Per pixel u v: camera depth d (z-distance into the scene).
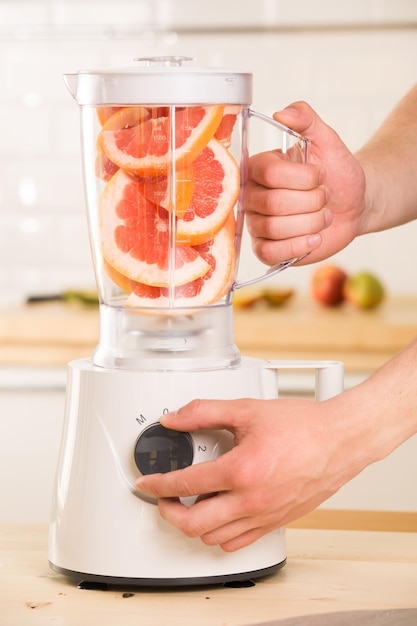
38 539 1.07
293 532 1.10
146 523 0.91
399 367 0.90
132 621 0.83
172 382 0.91
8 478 2.26
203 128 0.91
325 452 0.87
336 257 2.86
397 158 1.29
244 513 0.88
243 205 1.00
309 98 2.83
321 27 2.80
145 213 0.92
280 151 1.12
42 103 2.89
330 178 1.16
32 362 2.36
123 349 0.93
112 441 0.92
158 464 0.91
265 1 2.80
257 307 2.59
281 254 1.08
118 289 0.94
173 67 0.91
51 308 2.56
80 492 0.93
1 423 2.26
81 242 2.91
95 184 0.95
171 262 0.92
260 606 0.87
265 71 2.83
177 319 0.93
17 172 2.90
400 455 2.14
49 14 2.86
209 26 2.82
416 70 2.80
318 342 2.30
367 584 0.92
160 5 2.83
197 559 0.91
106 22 2.85
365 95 2.82
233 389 0.93
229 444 0.92
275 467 0.86
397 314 2.45
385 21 2.79
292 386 2.22
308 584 0.93
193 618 0.84
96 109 0.93
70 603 0.88
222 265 0.94
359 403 0.88
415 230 2.84
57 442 2.26
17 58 2.88
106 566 0.91
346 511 1.25
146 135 0.91
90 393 0.93
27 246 2.92
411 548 1.04
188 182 0.92
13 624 0.82
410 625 0.81
